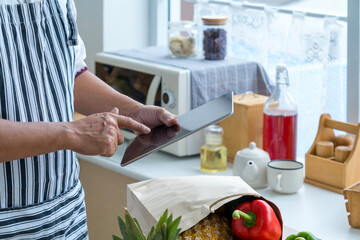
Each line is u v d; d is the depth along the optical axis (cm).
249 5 221
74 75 149
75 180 139
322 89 196
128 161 116
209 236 117
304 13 198
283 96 186
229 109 119
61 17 132
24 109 123
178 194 120
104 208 217
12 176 122
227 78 202
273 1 213
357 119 193
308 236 116
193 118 127
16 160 121
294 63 205
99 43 254
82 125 113
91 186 222
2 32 122
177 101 192
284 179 169
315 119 204
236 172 179
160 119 134
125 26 257
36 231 127
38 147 111
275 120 185
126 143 218
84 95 150
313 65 200
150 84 201
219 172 190
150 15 264
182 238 115
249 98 201
